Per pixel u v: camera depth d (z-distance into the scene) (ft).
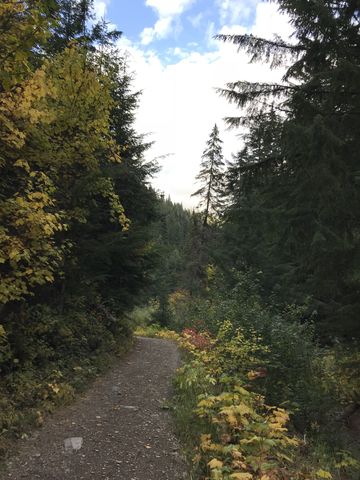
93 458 15.80
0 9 13.98
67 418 19.84
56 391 21.67
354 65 22.65
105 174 32.96
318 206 25.95
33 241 18.49
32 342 24.39
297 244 29.09
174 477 14.84
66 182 26.58
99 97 26.11
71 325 30.83
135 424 19.76
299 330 32.65
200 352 32.01
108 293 42.34
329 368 33.76
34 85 17.37
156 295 89.51
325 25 24.12
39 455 15.65
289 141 24.03
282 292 44.01
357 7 25.04
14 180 21.62
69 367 26.61
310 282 29.86
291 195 27.53
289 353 30.12
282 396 27.91
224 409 15.76
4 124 17.19
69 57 25.18
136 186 41.68
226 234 83.76
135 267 43.45
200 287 100.12
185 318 78.28
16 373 21.12
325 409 29.48
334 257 26.35
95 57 27.09
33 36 14.40
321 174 22.99
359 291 28.25
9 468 14.39
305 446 21.40
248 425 15.44
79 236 31.99
